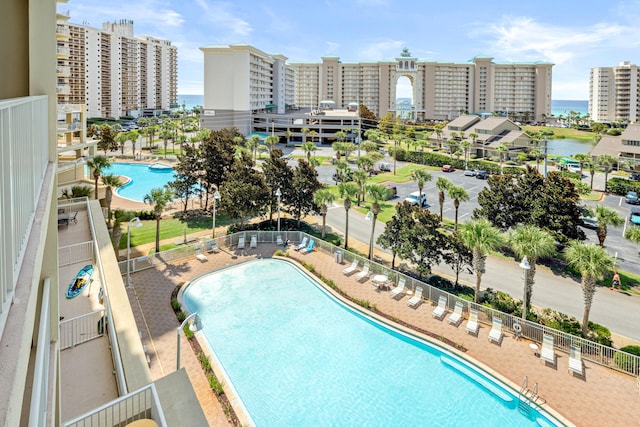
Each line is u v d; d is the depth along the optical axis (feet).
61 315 41.16
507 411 46.09
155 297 70.03
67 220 70.79
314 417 44.39
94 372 32.04
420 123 428.15
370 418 44.57
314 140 338.54
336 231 112.78
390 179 190.60
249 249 96.63
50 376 21.39
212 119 326.24
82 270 51.16
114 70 415.64
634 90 449.89
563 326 60.23
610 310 70.28
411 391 49.21
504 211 100.68
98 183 130.72
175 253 87.61
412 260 76.07
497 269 88.43
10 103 9.93
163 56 511.40
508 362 53.78
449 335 60.44
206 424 25.63
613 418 43.42
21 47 25.29
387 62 490.49
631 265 91.20
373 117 369.91
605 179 180.96
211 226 115.34
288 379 50.60
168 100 531.50
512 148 259.19
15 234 10.72
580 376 50.83
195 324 57.16
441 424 44.01
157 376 48.57
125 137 249.34
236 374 51.13
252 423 42.73
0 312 8.39
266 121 335.47
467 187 176.04
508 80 502.79
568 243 87.97
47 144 23.30
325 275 81.97
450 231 111.04
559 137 382.83
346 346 58.44
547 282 81.76
